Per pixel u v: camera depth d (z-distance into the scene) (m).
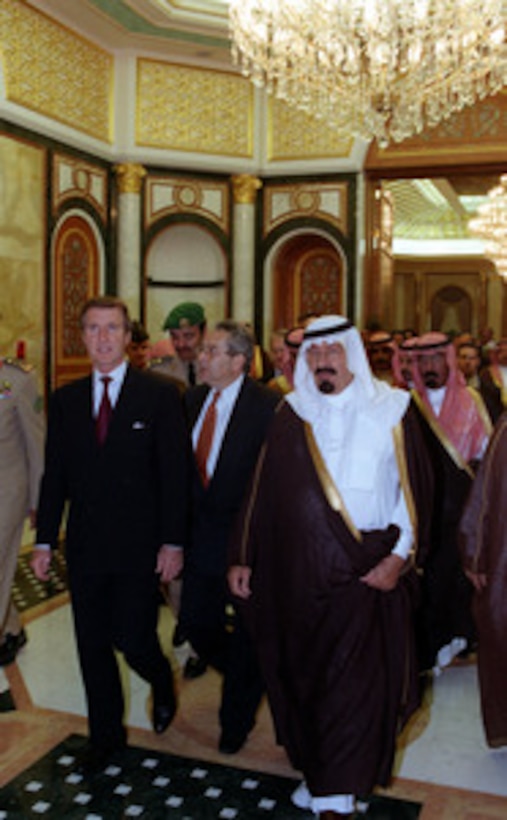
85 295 10.12
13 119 8.61
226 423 3.21
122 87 10.33
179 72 10.58
